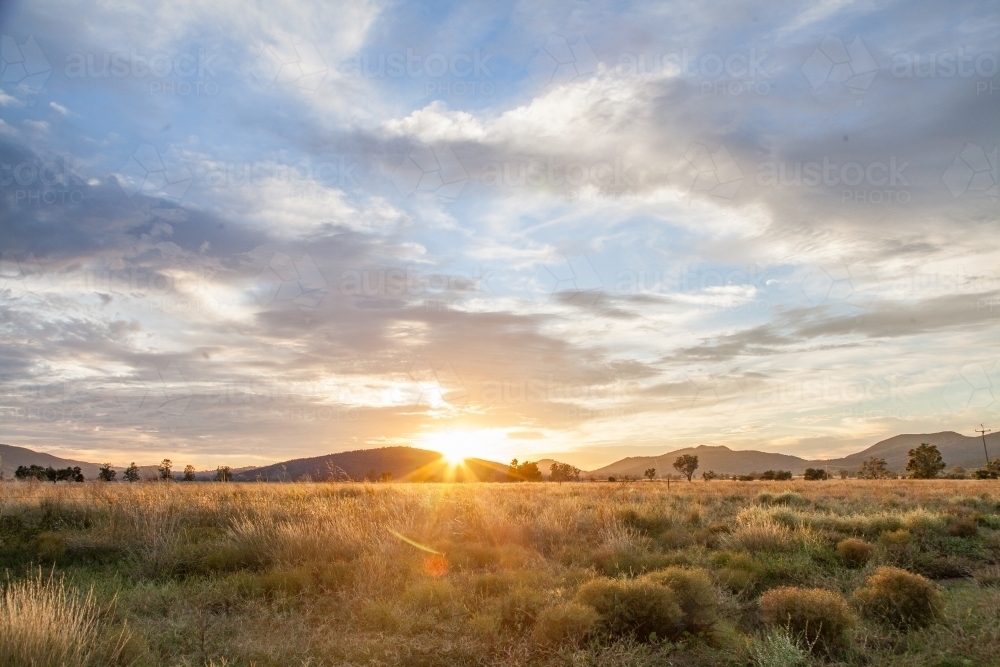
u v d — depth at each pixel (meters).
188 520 13.87
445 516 14.99
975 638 6.31
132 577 9.50
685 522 16.66
